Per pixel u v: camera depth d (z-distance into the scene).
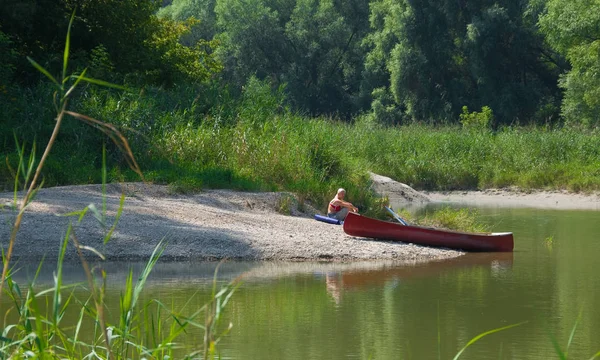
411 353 11.61
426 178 48.38
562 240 25.14
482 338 12.55
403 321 13.67
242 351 11.62
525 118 81.69
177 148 32.34
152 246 19.97
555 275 18.45
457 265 19.91
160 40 45.75
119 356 8.03
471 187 47.97
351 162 36.03
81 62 39.62
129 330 8.14
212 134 33.47
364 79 94.25
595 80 62.69
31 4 38.66
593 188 44.19
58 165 28.44
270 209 27.17
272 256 20.23
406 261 20.45
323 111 99.25
